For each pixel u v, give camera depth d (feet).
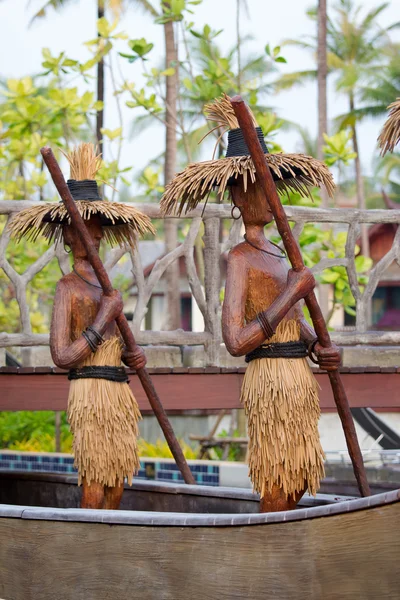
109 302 18.01
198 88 38.17
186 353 24.61
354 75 118.83
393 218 25.07
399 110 16.53
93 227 18.97
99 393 18.24
